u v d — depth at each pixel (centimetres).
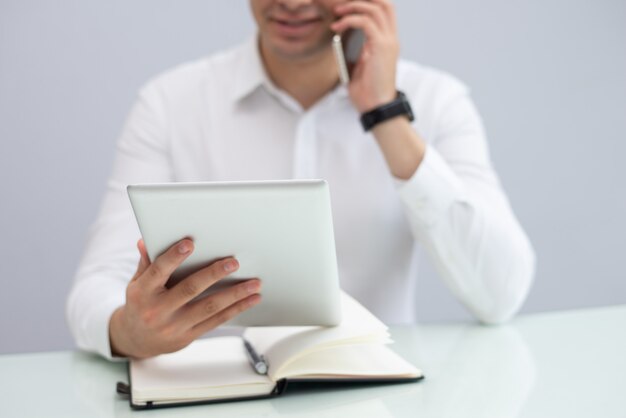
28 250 319
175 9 322
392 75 202
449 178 195
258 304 133
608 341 159
